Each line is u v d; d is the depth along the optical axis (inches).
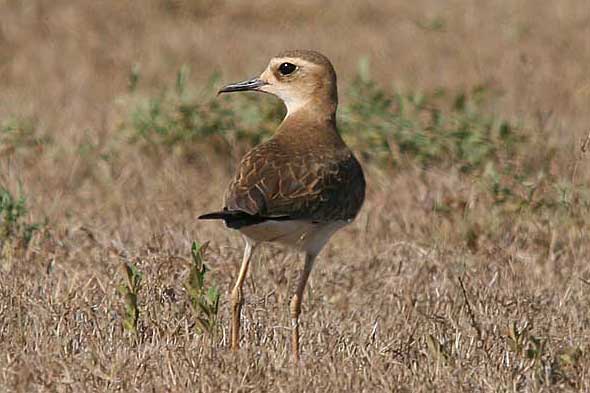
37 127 971.3
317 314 617.9
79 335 564.1
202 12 1481.3
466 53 1302.9
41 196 821.2
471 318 584.4
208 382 500.1
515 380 517.7
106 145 928.9
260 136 932.6
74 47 1280.8
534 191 800.9
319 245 573.9
